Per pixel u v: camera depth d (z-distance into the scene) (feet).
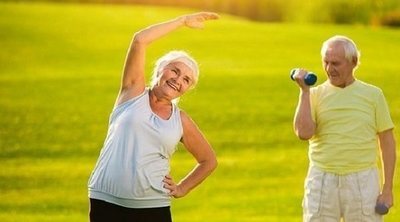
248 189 72.49
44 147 88.02
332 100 29.78
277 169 78.54
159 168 25.63
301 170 78.23
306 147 85.25
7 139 90.27
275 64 122.11
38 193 73.87
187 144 26.66
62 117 97.35
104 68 122.72
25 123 95.30
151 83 26.50
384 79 107.65
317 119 29.99
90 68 122.72
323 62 30.07
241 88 106.42
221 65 121.19
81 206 70.13
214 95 103.40
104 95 106.22
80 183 76.79
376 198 29.78
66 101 103.50
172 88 25.67
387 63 118.32
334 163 29.73
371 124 29.71
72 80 113.91
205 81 109.60
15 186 75.97
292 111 96.94
